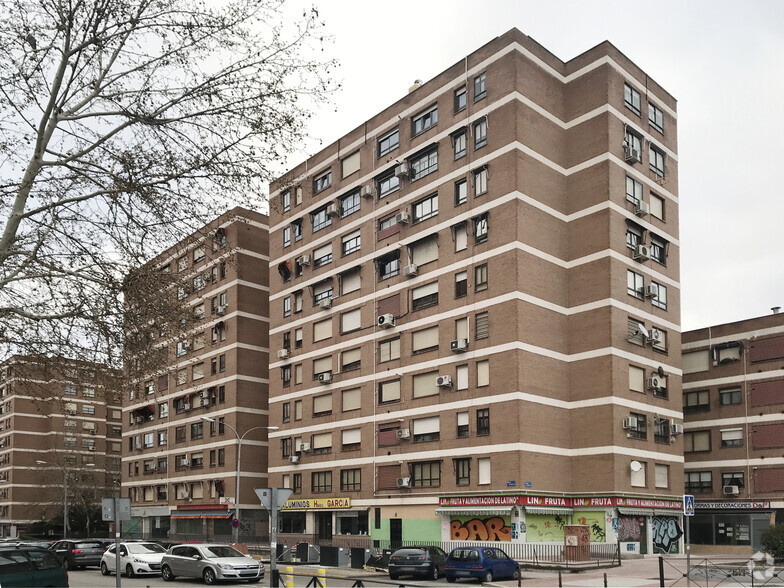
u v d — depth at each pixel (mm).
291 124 15016
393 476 45438
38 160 14609
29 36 13820
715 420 52219
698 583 26078
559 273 42812
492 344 40844
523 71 42938
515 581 28656
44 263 14680
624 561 37188
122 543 32125
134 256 15188
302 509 52000
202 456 63469
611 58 44312
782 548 33781
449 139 45750
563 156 44656
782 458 48250
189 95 14641
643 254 43219
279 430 55969
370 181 51375
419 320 45625
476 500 39844
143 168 14734
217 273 65000
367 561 35219
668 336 45312
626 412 40812
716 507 50562
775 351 50094
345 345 51219
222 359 62844
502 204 41656
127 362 15922
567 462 40969
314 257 55562
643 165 45656
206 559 27000
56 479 88125
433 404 43688
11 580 19750
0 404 100125
